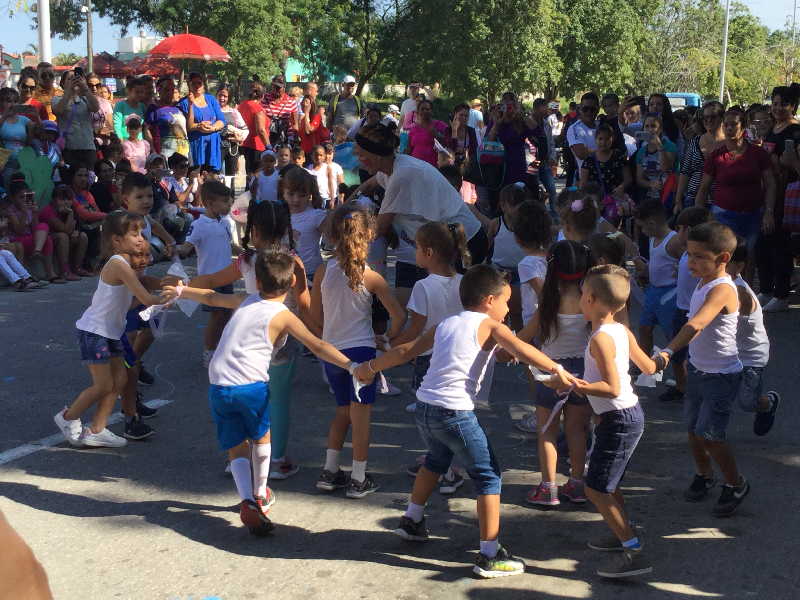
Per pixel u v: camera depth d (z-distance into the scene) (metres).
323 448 5.54
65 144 12.16
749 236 9.09
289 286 4.40
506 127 11.36
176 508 4.60
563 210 5.87
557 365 3.88
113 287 5.21
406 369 7.55
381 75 36.47
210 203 7.00
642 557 4.07
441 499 4.78
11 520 4.39
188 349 7.82
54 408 6.16
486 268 4.04
